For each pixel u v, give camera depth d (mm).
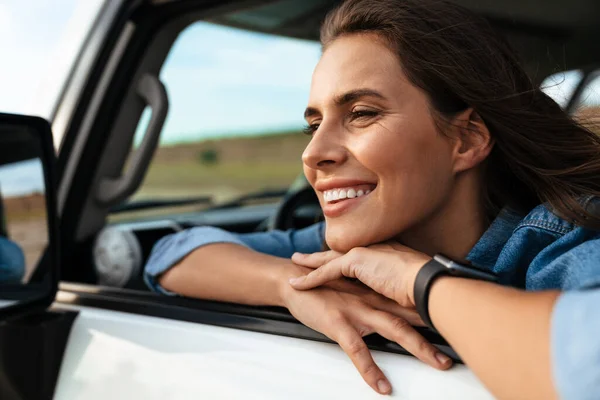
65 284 1360
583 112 1250
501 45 1171
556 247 963
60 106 1676
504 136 1067
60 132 1648
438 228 1092
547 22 2314
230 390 930
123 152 1724
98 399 1074
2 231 1244
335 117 1011
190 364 990
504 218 1100
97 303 1235
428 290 806
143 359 1050
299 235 1500
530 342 645
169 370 1007
